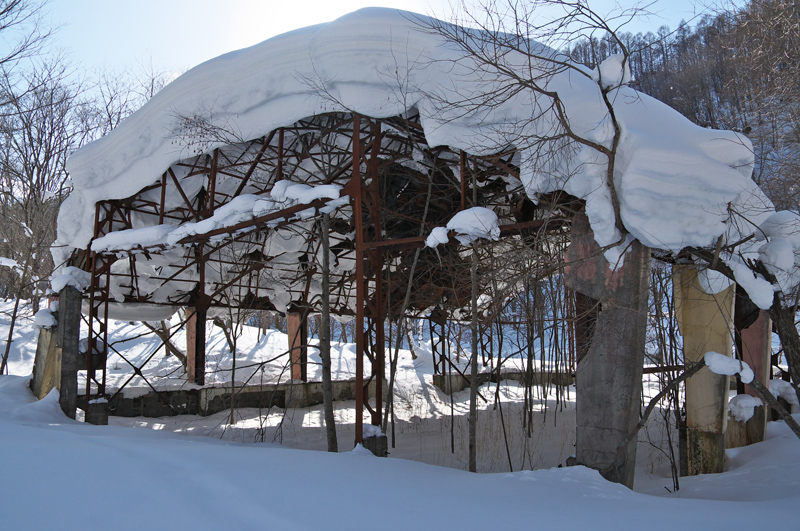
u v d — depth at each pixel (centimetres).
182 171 1566
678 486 966
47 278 2408
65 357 1614
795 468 876
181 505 463
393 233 1603
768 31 1220
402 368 3014
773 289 836
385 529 448
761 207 876
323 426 1908
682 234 842
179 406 2020
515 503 580
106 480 512
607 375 875
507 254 1181
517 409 2202
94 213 1573
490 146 962
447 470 784
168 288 2041
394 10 1053
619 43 792
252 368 2609
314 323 3641
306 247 2034
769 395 769
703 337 1074
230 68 1168
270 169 1582
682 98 1447
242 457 675
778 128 1256
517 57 931
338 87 1084
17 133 2684
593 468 865
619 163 853
